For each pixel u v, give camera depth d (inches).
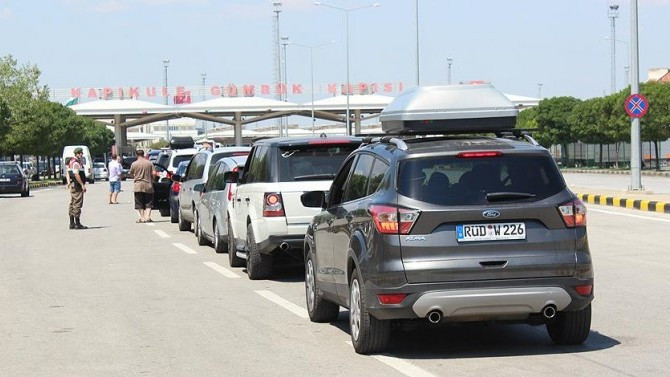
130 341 868.6
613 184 3595.0
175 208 2381.9
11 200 4045.3
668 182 3764.8
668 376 677.3
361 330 766.5
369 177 795.4
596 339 821.9
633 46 2746.1
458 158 730.8
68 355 813.2
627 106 2773.1
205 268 1432.1
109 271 1419.8
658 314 941.2
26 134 6619.1
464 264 708.7
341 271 832.3
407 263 713.6
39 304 1108.5
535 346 799.7
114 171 3432.6
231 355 795.4
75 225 2282.2
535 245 716.7
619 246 1556.3
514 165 731.4
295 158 1242.6
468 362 743.1
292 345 832.9
